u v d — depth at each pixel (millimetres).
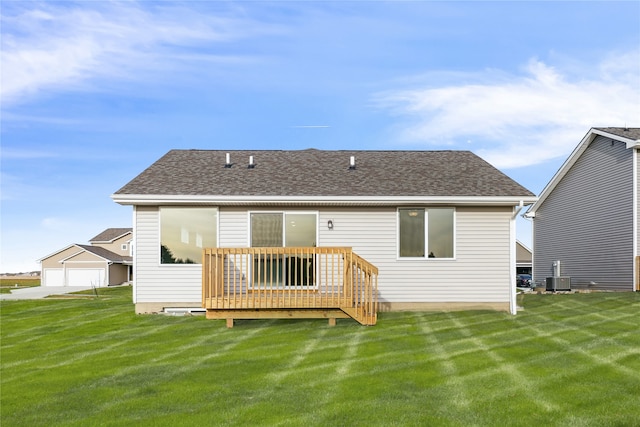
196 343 10156
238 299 12000
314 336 10672
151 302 13852
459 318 12688
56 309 16016
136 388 7039
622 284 19859
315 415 5844
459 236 14039
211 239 13938
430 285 14000
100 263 52062
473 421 5609
